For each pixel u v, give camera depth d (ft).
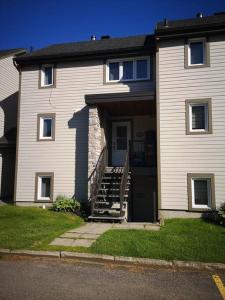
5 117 53.06
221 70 34.42
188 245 22.17
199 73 35.04
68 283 15.80
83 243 22.48
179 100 35.19
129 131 44.60
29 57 44.04
